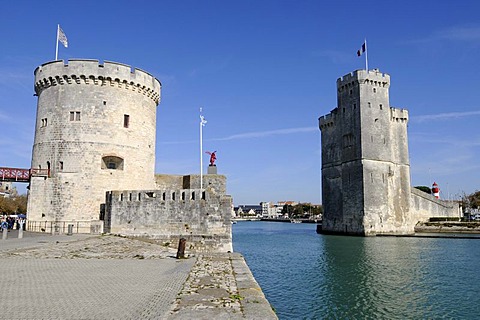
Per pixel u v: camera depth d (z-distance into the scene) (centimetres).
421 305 2080
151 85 4381
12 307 997
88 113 3909
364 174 7119
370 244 5403
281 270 3203
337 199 7819
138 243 2742
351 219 7338
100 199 3847
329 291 2395
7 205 8456
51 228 3719
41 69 4072
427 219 8062
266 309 1017
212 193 3064
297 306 2056
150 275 1527
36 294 1156
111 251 2341
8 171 4022
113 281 1388
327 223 8119
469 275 2912
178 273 1585
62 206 3762
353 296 2267
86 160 3844
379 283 2630
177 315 948
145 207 3088
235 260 2038
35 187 3800
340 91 7862
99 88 3978
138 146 4184
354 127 7419
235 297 1157
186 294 1190
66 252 2238
